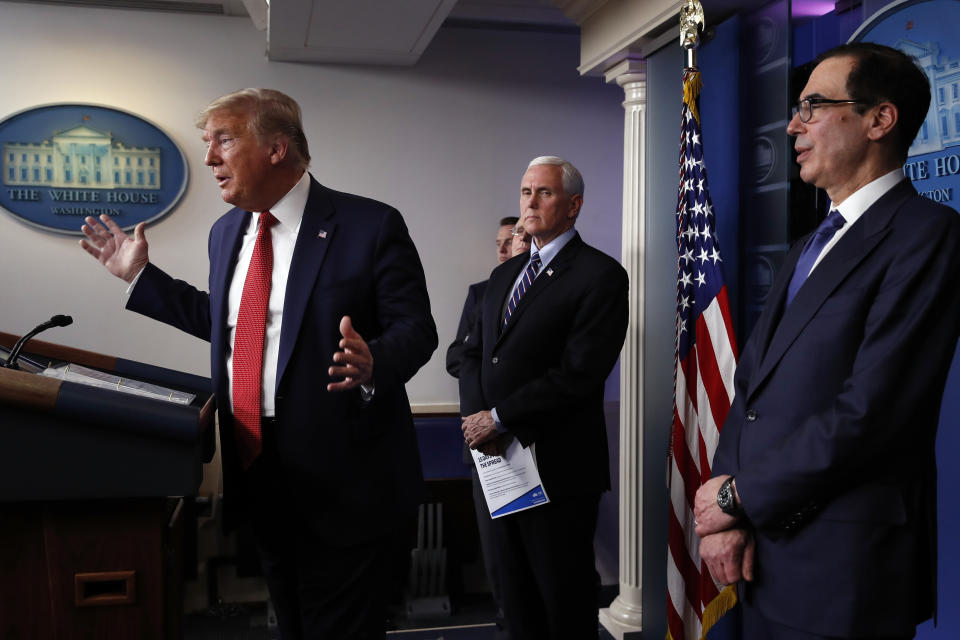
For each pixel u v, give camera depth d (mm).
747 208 2529
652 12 2852
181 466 1219
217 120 1589
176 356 4113
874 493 1274
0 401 1148
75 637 1258
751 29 2504
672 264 2869
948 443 2020
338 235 1652
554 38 4449
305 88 4230
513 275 2580
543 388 2268
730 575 1388
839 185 1422
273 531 1676
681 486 2408
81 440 1188
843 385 1298
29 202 3957
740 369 1549
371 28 3635
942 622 2043
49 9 3979
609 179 4531
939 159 2020
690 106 2455
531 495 2291
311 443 1569
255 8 3617
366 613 1625
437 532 3633
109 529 1261
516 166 4438
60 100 3990
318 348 1594
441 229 4375
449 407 4305
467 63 4375
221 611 3545
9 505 1249
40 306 3990
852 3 2344
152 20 4066
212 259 1795
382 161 4312
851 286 1337
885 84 1358
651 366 3002
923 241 1271
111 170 4027
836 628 1269
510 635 2439
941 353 1249
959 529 1986
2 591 1244
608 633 3264
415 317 1641
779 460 1298
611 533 4105
